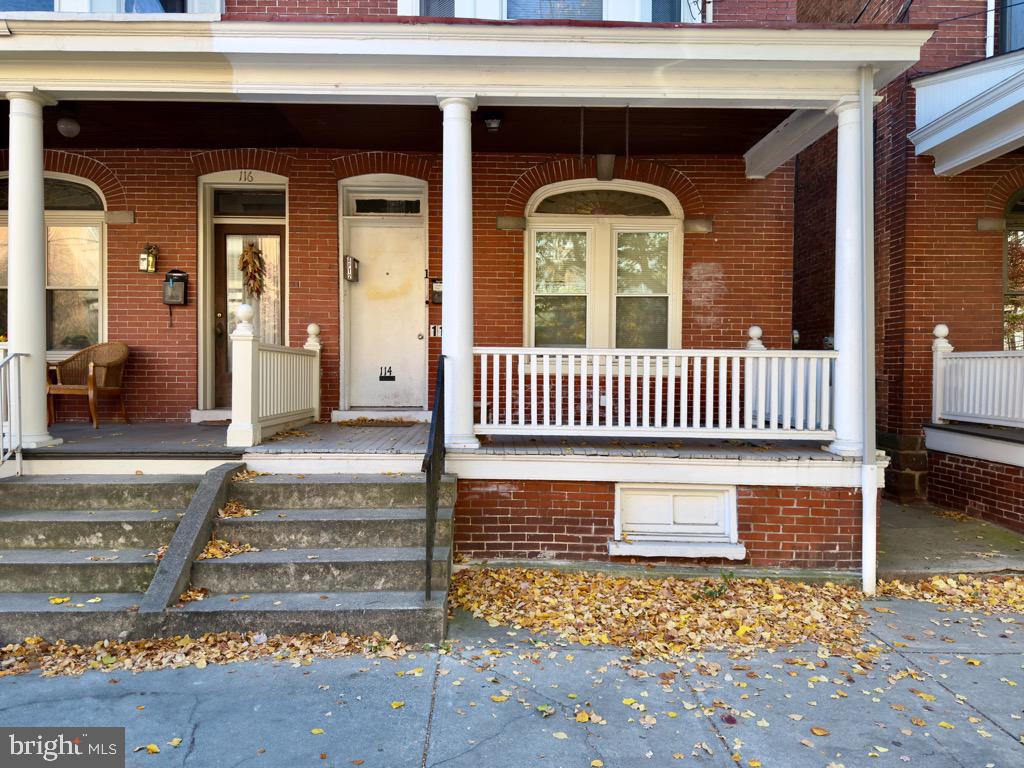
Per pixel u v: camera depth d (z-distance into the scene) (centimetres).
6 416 523
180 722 315
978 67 678
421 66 512
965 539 613
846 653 398
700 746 302
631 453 525
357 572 426
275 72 513
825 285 956
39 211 523
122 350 714
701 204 752
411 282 775
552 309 771
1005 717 330
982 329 763
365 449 528
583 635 414
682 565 525
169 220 745
